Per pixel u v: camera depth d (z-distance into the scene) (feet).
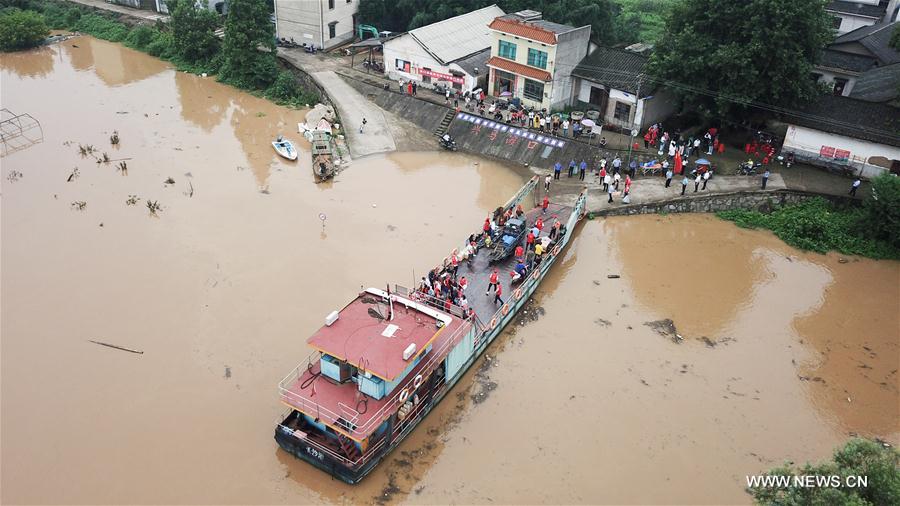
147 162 156.04
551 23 178.40
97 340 100.37
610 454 84.99
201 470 80.59
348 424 77.15
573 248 130.72
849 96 164.76
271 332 102.99
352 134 173.88
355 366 79.77
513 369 98.99
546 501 78.43
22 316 104.68
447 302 98.99
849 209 138.72
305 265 119.55
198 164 156.46
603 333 107.04
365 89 195.52
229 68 210.79
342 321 87.56
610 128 167.73
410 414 85.10
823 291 119.03
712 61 144.25
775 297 117.08
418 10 222.48
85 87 202.49
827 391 96.43
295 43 229.66
